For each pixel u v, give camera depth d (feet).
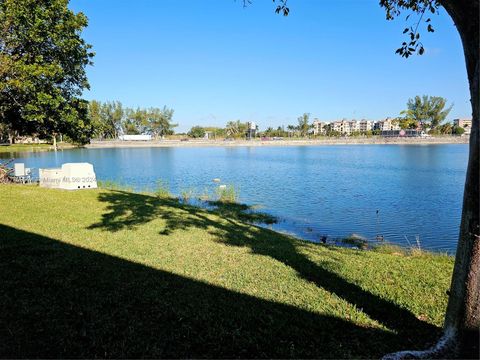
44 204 43.04
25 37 58.54
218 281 19.81
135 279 19.35
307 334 14.11
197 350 12.71
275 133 476.54
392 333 14.40
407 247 38.68
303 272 22.00
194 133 465.47
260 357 12.43
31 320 14.25
